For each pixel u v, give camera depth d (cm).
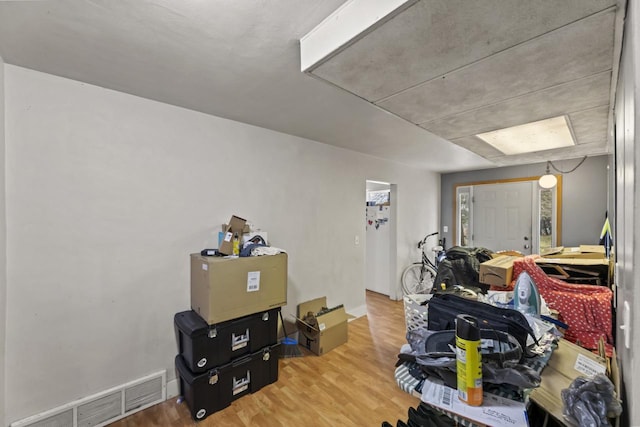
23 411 167
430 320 117
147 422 193
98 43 142
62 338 180
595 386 92
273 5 114
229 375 209
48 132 175
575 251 285
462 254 287
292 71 169
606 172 377
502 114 192
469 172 514
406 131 287
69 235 182
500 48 115
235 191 260
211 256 218
